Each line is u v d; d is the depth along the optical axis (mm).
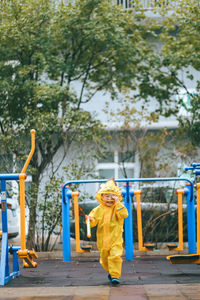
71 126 12312
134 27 13961
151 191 12141
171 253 11000
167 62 13555
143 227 11953
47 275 7566
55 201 11625
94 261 9969
